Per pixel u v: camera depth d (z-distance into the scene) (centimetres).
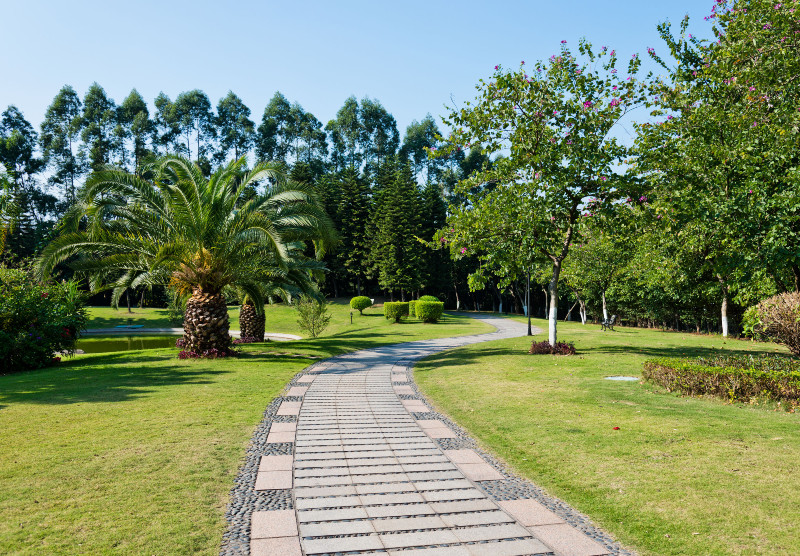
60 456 586
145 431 704
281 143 7544
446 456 627
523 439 687
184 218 1477
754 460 550
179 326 4134
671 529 406
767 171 1263
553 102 1521
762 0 1298
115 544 376
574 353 1582
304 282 2159
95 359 1673
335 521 433
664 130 1505
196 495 480
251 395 998
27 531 394
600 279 3241
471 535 407
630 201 1537
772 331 1212
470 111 1568
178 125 6931
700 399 870
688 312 3294
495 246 1559
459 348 2034
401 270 4869
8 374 1402
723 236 1387
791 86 1275
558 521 434
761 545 373
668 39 1551
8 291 1608
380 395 1041
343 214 5625
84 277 1841
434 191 5691
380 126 7969
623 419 752
